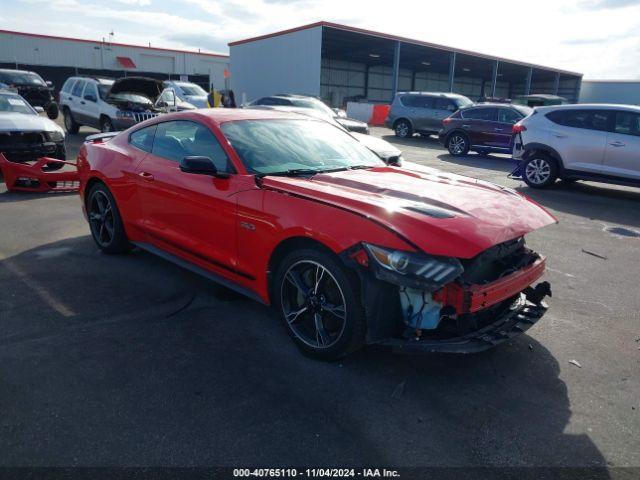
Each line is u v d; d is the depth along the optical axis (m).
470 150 15.59
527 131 9.88
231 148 3.77
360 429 2.58
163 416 2.62
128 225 4.71
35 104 21.59
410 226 2.79
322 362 3.21
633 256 5.72
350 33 29.28
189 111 4.34
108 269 4.74
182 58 47.25
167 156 4.32
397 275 2.69
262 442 2.46
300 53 28.81
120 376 2.97
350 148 4.39
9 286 4.25
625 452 2.48
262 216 3.32
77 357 3.17
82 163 5.21
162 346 3.35
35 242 5.48
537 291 3.51
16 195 7.74
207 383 2.94
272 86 31.27
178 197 4.01
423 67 45.31
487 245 2.76
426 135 19.94
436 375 3.12
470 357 3.35
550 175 9.65
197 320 3.75
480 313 3.16
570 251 5.85
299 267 3.23
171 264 4.92
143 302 4.03
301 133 4.29
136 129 4.83
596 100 47.88
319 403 2.79
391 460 2.37
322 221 2.99
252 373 3.06
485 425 2.65
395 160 8.22
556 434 2.60
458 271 2.72
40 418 2.57
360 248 2.80
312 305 3.19
